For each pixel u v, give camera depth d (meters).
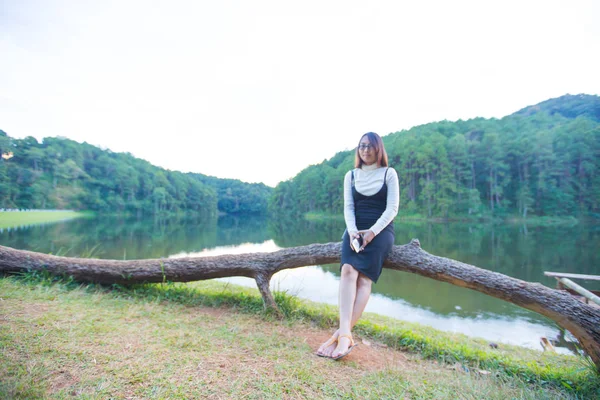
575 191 46.47
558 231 27.19
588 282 7.87
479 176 52.38
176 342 1.87
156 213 79.69
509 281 2.21
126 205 73.44
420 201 51.97
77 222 39.22
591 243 17.14
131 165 86.06
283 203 96.12
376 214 2.30
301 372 1.62
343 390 1.48
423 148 51.03
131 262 3.21
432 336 3.14
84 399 1.20
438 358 2.20
